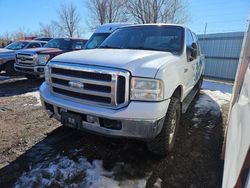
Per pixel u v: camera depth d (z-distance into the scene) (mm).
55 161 3133
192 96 4980
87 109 2785
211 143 3842
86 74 2826
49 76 3250
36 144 3607
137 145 3607
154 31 4137
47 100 3201
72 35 43094
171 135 3236
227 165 1892
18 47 11672
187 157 3355
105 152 3395
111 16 34594
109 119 2691
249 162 1188
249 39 3021
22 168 2967
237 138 1819
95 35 7730
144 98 2637
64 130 4129
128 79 2623
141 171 2969
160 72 2703
